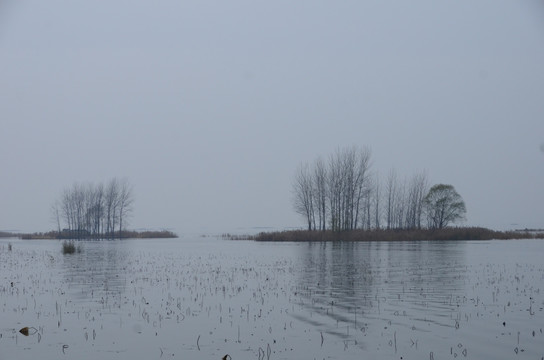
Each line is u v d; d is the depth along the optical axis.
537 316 16.91
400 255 49.16
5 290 23.95
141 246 78.62
